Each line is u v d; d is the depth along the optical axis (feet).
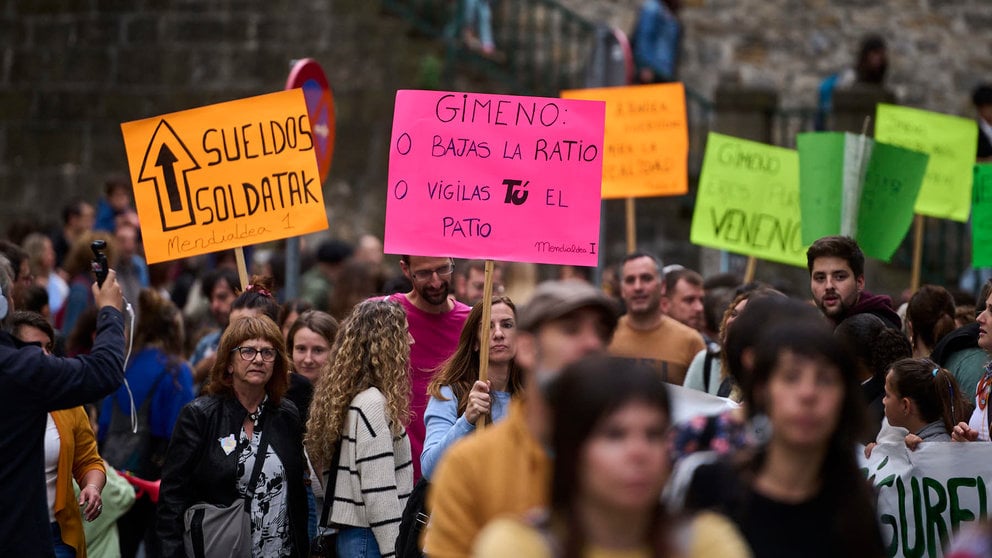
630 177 71.67
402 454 43.83
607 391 21.74
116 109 108.37
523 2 108.37
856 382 26.48
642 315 57.31
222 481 43.06
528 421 25.64
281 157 51.75
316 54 105.60
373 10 105.09
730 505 26.50
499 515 25.86
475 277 68.18
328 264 83.35
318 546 44.34
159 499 43.34
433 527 26.40
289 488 44.09
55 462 45.29
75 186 108.27
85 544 47.32
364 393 43.16
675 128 71.10
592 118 44.80
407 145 45.32
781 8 114.11
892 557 39.34
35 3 110.01
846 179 58.34
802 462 26.48
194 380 60.85
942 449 39.29
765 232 68.49
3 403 37.27
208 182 51.47
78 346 57.26
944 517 39.27
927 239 102.01
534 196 44.75
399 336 43.86
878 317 43.47
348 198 103.45
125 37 108.47
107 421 58.03
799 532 26.30
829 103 104.88
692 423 29.81
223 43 107.24
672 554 22.26
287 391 47.91
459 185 45.03
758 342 26.91
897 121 70.59
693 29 113.80
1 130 109.40
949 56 113.50
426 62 102.99
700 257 101.35
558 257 44.62
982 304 45.47
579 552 22.03
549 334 25.41
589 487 21.91
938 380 39.83
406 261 50.37
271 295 52.21
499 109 45.06
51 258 75.51
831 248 46.85
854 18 113.80
